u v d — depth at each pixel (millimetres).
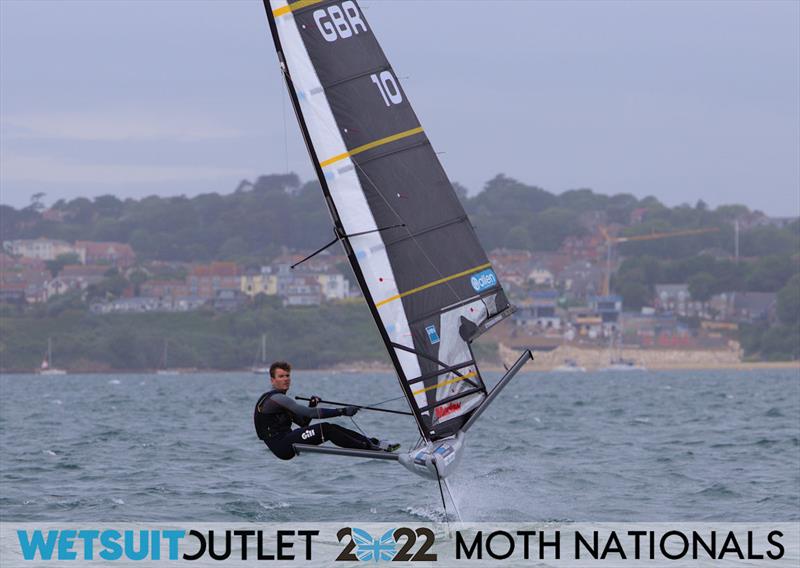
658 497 71000
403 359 51906
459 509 66375
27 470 85062
